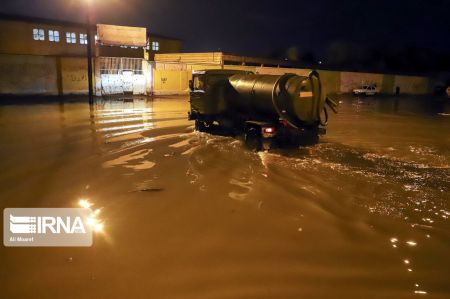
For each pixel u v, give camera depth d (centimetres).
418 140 1302
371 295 405
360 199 687
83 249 503
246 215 615
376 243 520
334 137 1355
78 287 419
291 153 1058
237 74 1309
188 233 550
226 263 467
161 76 3375
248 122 1126
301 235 544
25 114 1862
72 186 757
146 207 649
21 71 2811
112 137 1279
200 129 1429
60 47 3791
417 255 489
